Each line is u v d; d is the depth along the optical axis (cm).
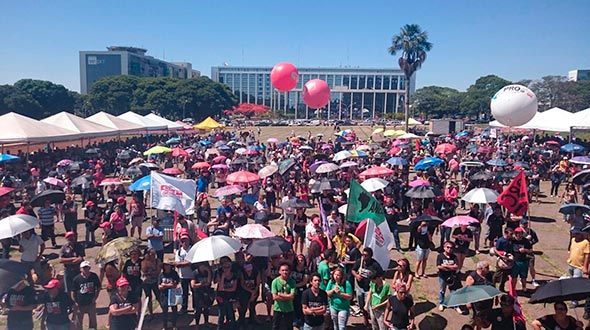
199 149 3344
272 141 3744
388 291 789
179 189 1095
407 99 6025
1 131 2161
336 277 781
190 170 2458
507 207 1070
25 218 982
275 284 769
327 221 1131
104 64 14638
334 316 781
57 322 745
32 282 1002
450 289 955
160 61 16950
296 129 8794
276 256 857
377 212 989
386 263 893
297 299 841
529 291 1054
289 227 1374
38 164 2508
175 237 1073
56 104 9419
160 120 3981
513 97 1756
